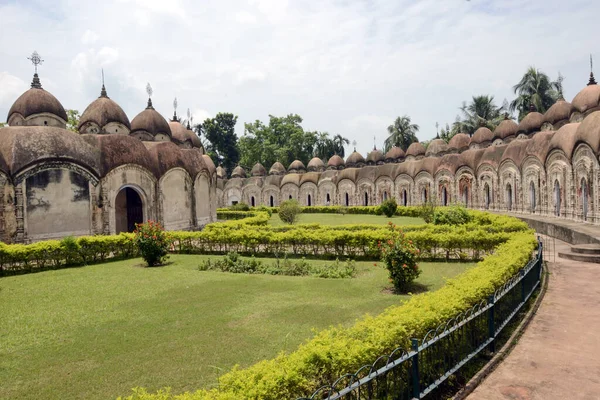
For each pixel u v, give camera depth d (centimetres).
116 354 643
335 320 767
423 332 492
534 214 2552
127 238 1645
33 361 627
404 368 445
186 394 349
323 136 6091
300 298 928
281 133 6412
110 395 520
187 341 685
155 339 700
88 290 1066
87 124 2302
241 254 1620
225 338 692
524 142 2733
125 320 806
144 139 2597
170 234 1698
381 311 814
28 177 1727
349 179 4519
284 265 1315
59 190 1823
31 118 2036
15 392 535
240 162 6344
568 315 789
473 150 3309
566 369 568
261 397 338
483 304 632
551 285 1017
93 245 1555
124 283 1135
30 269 1406
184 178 2431
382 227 1730
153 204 2222
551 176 2344
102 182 1967
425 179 3734
